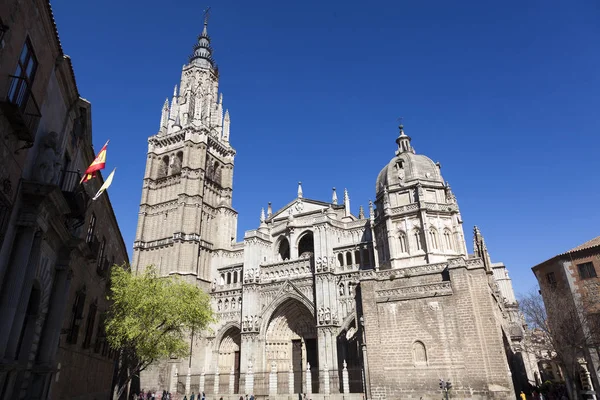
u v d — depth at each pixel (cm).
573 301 4828
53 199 2062
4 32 1633
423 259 5509
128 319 3900
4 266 1806
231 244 9106
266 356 6806
